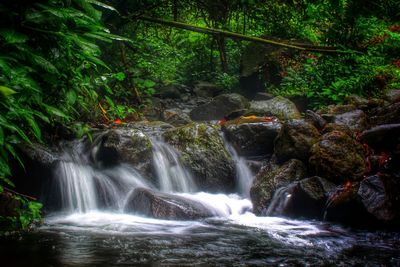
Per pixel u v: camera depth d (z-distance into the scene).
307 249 4.15
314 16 12.48
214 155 6.88
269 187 6.05
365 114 7.34
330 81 10.55
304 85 10.90
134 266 3.43
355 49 11.58
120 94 10.55
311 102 10.30
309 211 5.53
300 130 6.54
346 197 5.16
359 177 5.73
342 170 5.77
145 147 6.55
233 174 6.96
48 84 4.78
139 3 10.80
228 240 4.40
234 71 14.84
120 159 6.37
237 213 5.91
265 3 13.71
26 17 3.95
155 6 11.12
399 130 6.01
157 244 4.14
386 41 11.16
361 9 11.70
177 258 3.71
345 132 6.47
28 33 4.18
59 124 6.54
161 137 7.07
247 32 15.48
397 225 4.89
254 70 12.67
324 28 13.41
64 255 3.66
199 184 6.73
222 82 13.45
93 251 3.82
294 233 4.77
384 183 5.05
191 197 6.19
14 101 3.86
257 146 7.38
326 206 5.38
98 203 5.91
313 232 4.82
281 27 14.05
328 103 9.95
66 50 4.50
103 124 8.05
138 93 11.05
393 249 4.22
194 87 13.41
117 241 4.21
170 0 11.89
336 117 7.20
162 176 6.59
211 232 4.74
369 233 4.80
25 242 4.03
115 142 6.40
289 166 6.21
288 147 6.48
